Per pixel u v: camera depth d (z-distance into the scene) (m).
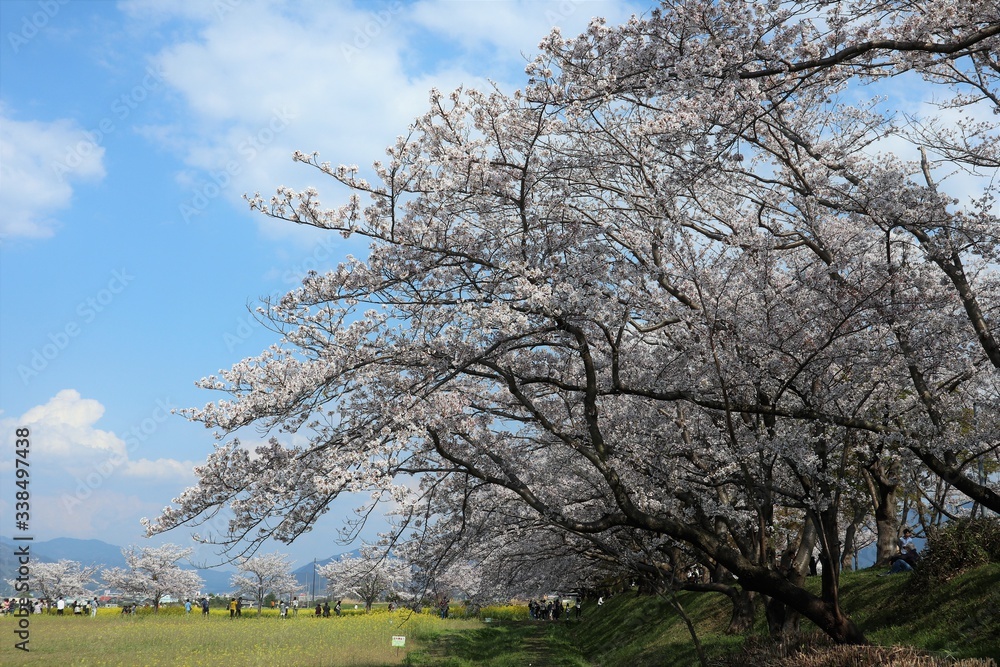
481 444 11.95
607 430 12.95
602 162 11.35
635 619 25.00
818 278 10.23
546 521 13.26
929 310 10.02
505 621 47.41
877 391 10.98
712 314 10.14
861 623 13.81
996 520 13.73
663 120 9.43
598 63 9.84
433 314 10.11
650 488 12.18
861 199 10.00
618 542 14.09
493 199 10.69
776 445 9.77
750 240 10.70
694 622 19.72
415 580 14.40
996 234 9.32
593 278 9.89
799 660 8.73
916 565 13.83
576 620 43.34
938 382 12.52
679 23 9.30
